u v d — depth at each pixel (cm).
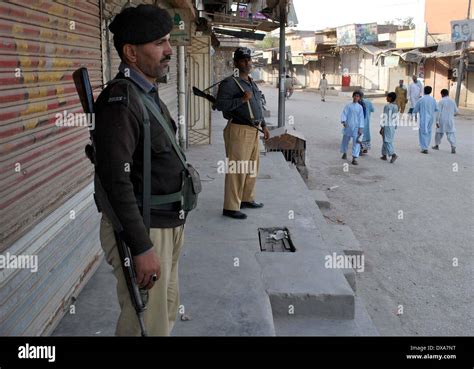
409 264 588
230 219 581
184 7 820
